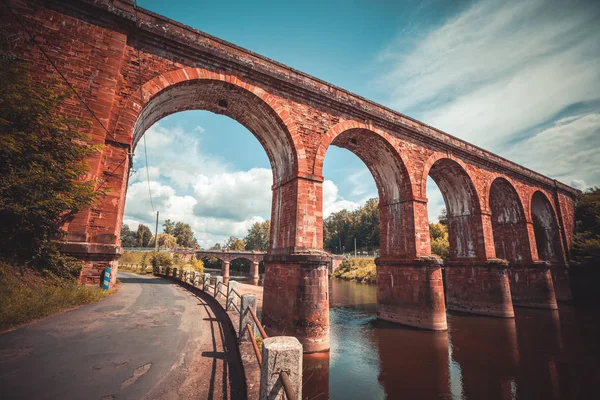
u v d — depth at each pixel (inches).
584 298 909.2
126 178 373.1
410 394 302.8
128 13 353.4
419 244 559.5
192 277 601.3
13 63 265.7
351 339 480.7
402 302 562.6
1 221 236.1
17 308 215.2
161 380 155.6
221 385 156.9
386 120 562.3
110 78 339.0
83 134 287.4
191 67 396.8
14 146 236.7
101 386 141.8
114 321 254.4
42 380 141.3
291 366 96.4
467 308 709.3
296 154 455.8
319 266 407.2
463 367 375.6
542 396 304.5
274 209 516.1
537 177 917.8
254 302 220.8
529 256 817.5
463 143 720.3
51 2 327.0
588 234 948.6
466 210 731.4
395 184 613.9
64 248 283.4
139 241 2827.3
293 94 473.4
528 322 627.5
